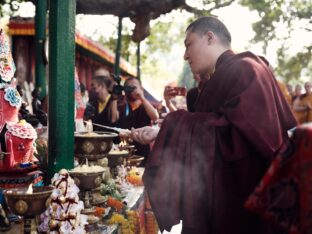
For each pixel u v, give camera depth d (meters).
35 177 2.58
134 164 3.80
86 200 2.49
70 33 2.61
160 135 2.27
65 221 2.16
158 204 2.25
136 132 2.48
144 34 4.16
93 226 2.47
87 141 2.57
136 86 4.16
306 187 1.34
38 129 3.47
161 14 4.14
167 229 2.26
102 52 9.45
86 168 2.46
